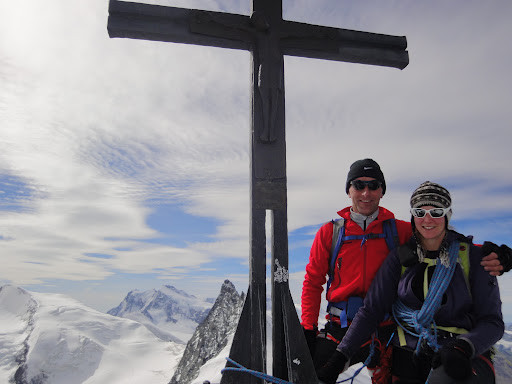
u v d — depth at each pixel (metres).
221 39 1.94
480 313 1.32
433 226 1.40
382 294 1.51
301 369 1.61
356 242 1.73
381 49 2.17
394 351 1.52
